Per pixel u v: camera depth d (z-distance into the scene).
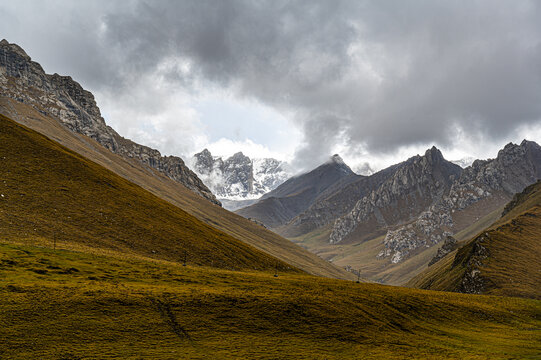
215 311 81.69
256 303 88.81
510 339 108.50
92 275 90.31
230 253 178.00
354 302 107.69
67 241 120.56
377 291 134.62
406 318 110.50
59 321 65.81
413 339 91.56
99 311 71.44
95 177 184.62
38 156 177.00
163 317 75.00
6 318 63.38
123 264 108.12
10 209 127.62
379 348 79.75
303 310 90.25
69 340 61.69
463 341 99.44
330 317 90.62
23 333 60.88
